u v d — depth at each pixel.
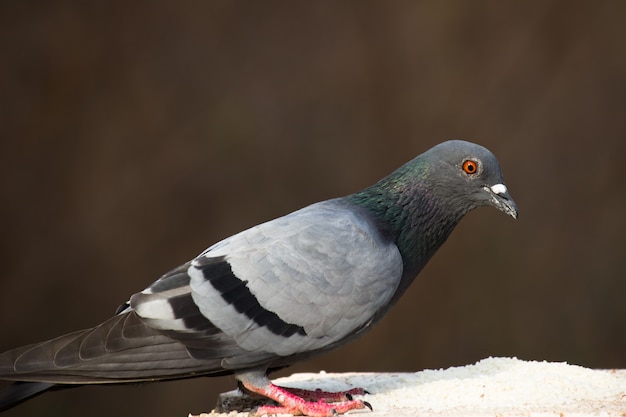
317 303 6.05
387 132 16.44
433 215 6.67
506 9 16.66
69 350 5.84
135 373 5.86
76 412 14.50
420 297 15.70
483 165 6.60
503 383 6.60
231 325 5.94
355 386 6.83
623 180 16.47
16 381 6.00
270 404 6.47
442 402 6.34
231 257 6.07
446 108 16.53
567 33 16.72
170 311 5.92
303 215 6.35
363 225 6.36
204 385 14.84
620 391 6.49
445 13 16.62
